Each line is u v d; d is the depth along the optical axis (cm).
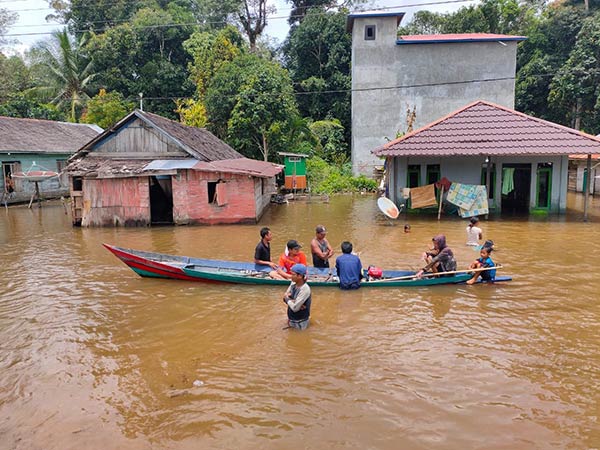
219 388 584
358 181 3238
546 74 3722
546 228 1712
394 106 3338
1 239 1658
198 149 2025
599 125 3569
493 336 735
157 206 2289
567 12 3816
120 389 588
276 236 1636
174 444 475
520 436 480
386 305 881
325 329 769
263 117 3072
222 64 3531
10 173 2683
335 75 4019
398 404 541
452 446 465
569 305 879
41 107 3875
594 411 524
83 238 1658
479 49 3228
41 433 499
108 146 1994
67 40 3941
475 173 2053
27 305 923
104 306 905
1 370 646
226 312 858
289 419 514
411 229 1736
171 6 4556
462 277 997
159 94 4144
